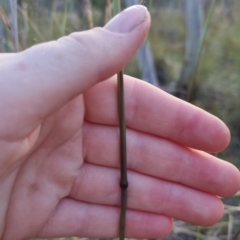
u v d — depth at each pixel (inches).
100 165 5.9
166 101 5.5
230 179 5.9
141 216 6.2
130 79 5.5
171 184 6.1
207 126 5.6
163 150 5.8
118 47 4.2
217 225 8.4
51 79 4.1
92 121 5.6
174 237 8.4
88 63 4.2
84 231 6.1
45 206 5.6
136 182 6.0
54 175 5.6
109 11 7.5
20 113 4.1
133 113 5.6
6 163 4.4
